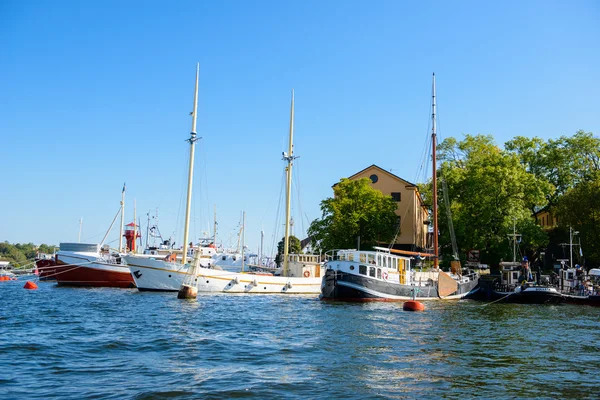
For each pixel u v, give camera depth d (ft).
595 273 191.21
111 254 233.14
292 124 222.69
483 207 222.48
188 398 49.62
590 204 208.74
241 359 68.49
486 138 265.95
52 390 51.62
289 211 211.61
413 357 71.87
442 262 231.50
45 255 280.10
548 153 257.34
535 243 221.05
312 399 50.24
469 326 107.96
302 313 124.47
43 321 102.06
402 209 265.34
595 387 57.21
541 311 150.20
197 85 188.75
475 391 54.54
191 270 169.27
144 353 71.31
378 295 160.76
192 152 185.98
